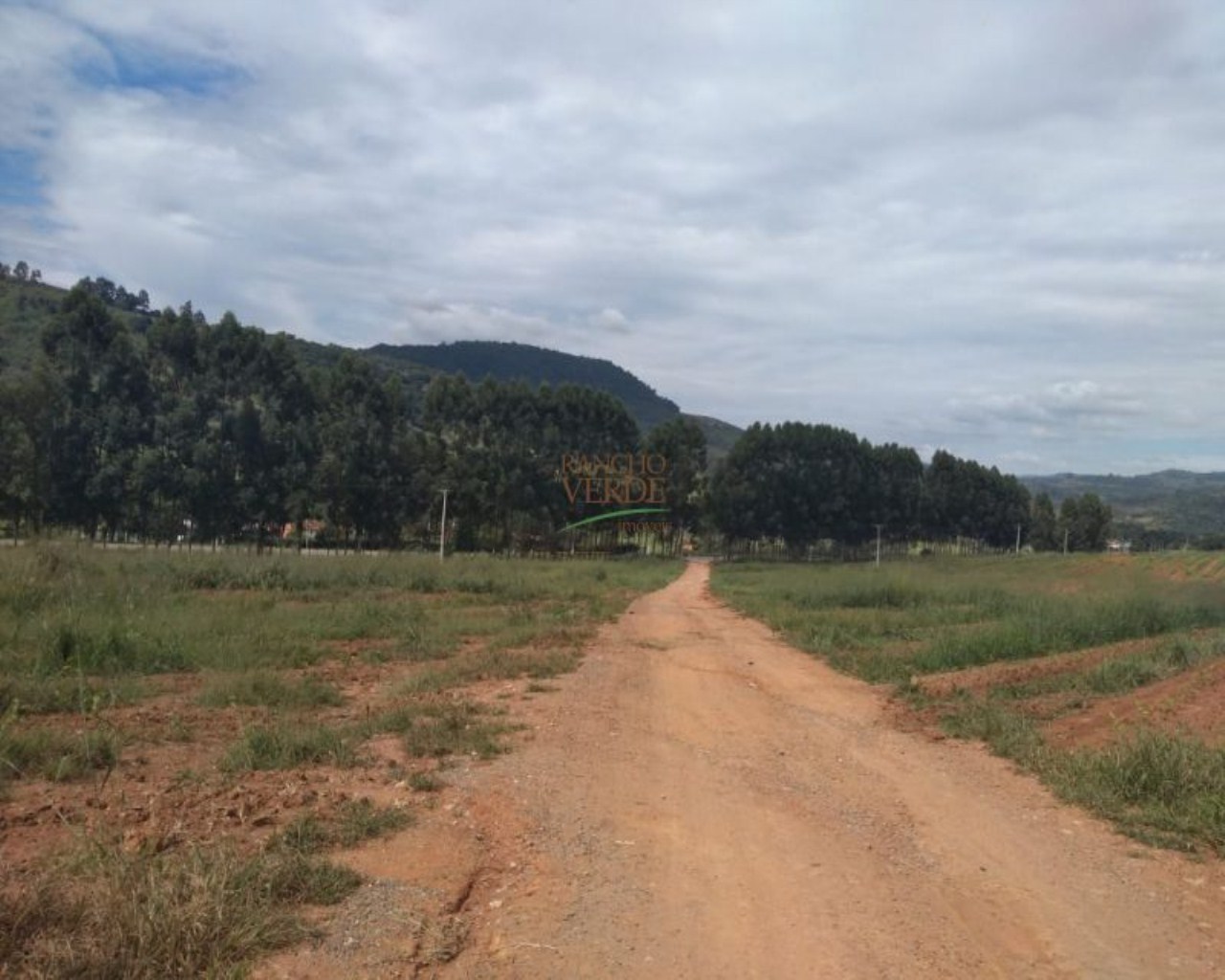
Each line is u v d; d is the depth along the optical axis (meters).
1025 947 4.52
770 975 4.08
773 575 46.75
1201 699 11.08
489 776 7.26
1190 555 52.59
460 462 68.50
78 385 54.28
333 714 9.76
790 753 8.87
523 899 4.89
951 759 8.88
